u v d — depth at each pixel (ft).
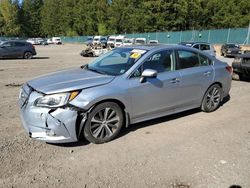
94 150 15.31
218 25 197.36
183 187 12.10
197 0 200.34
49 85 15.53
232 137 17.33
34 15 348.18
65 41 302.66
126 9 249.14
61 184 12.22
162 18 210.59
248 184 12.31
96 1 280.72
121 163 13.99
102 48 96.63
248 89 31.89
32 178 12.62
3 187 11.94
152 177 12.81
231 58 99.30
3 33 331.16
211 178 12.75
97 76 16.81
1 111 21.68
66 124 14.78
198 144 16.22
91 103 15.26
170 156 14.75
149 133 17.71
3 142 15.98
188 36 165.37
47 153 14.87
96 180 12.55
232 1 194.90
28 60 73.51
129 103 16.83
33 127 15.11
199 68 20.94
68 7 314.55
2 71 47.29
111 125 16.40
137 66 17.46
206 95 21.63
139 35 201.05
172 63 19.33
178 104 19.69
